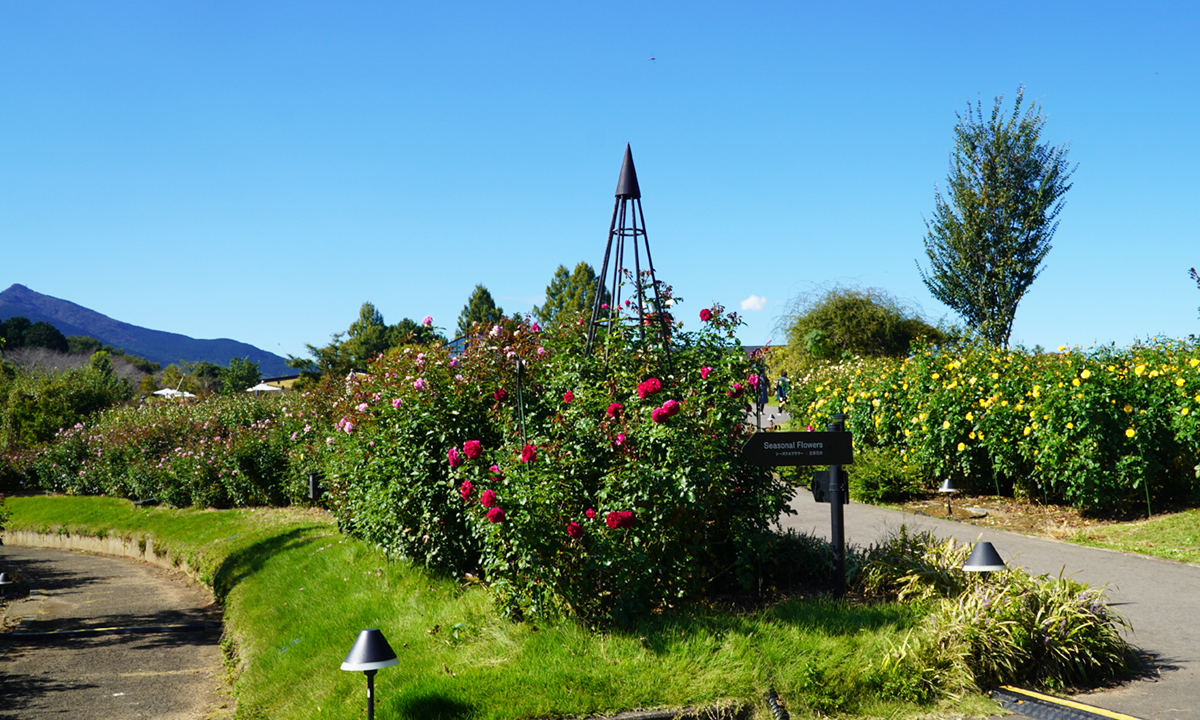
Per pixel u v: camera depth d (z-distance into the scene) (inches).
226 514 631.2
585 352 263.6
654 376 249.4
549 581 209.3
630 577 210.4
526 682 189.6
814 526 390.6
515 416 265.9
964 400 432.5
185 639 381.1
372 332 1931.6
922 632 198.2
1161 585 269.1
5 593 506.3
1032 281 810.8
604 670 190.5
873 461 484.4
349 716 192.2
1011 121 807.1
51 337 3048.7
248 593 387.2
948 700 182.7
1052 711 173.6
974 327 824.3
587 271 1915.6
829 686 183.2
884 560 249.3
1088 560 305.9
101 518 747.4
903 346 1051.3
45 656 353.7
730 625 207.6
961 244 819.4
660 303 264.5
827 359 1027.3
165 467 733.9
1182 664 198.7
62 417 1093.1
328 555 386.9
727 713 179.0
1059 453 371.6
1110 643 196.7
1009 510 405.4
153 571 585.3
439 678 197.8
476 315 2234.3
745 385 260.5
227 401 798.5
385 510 301.0
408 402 290.5
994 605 199.9
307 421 599.5
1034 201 799.1
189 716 269.3
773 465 236.7
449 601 261.6
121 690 300.5
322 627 283.9
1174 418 348.8
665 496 211.6
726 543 253.8
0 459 1028.5
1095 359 384.2
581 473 223.8
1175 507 363.9
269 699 240.8
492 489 224.2
